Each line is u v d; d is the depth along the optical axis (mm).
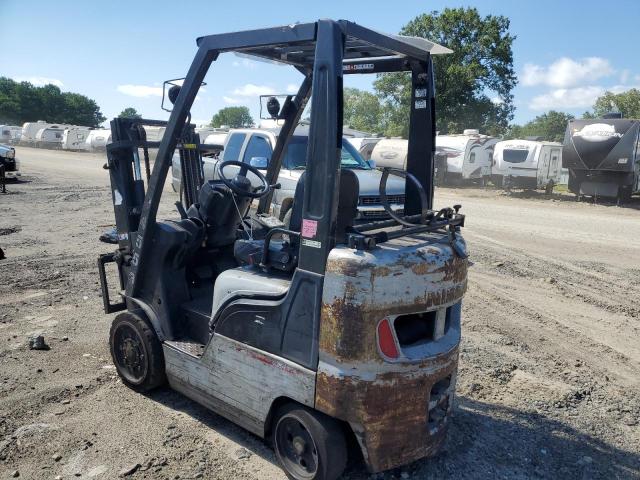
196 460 3533
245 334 3451
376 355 2967
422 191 3186
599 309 7219
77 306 6480
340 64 2947
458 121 42406
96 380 4602
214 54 3646
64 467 3414
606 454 3857
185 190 4941
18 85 91062
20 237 10500
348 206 3135
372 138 26609
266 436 3527
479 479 3482
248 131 10023
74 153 46281
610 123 19594
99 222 12523
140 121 4578
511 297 7605
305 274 3098
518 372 5145
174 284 4184
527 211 17344
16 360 4949
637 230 13789
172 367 4051
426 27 42031
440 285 3178
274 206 8758
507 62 42562
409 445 3186
